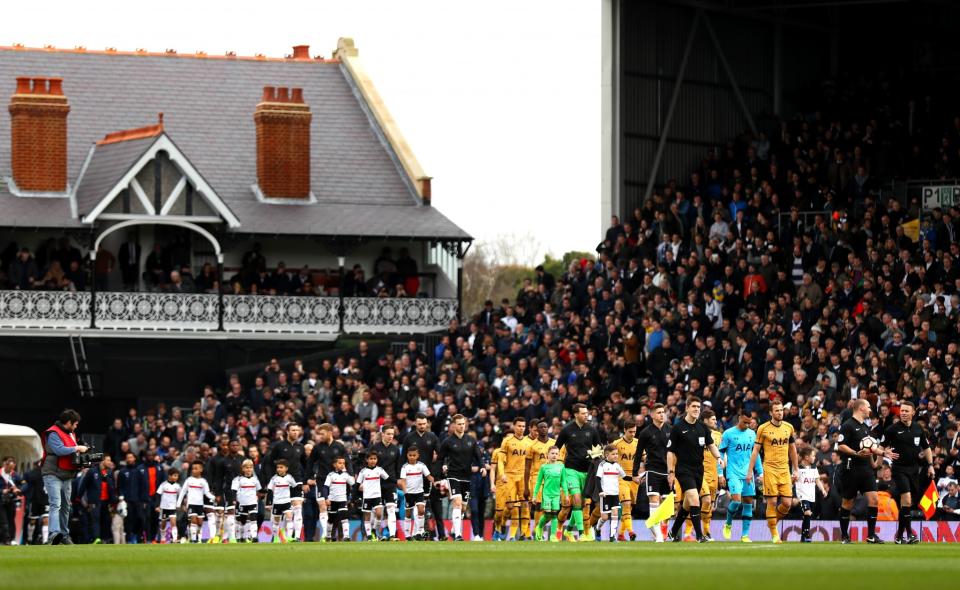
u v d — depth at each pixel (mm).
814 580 17438
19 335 64062
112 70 74625
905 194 57094
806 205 57125
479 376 53281
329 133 74375
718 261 53594
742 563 21453
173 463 49031
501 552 26031
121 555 25281
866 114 62000
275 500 42750
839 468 37125
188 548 29719
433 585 16453
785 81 67688
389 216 70250
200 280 67250
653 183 64000
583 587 16172
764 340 48188
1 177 67750
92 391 64750
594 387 51062
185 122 73062
